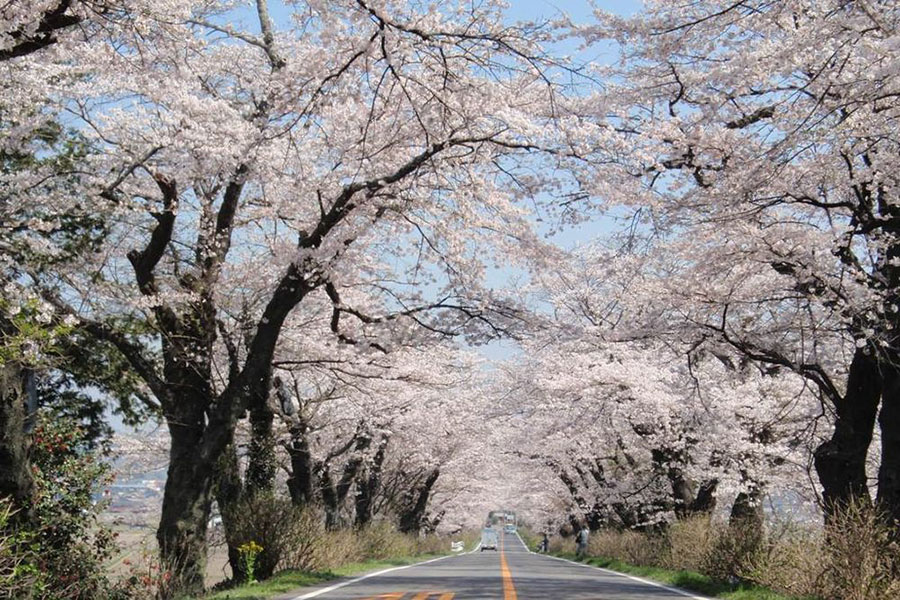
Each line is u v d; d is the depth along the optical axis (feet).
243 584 49.06
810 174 41.11
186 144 47.73
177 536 46.85
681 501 81.41
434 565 90.48
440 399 93.86
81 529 36.17
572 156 47.06
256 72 53.88
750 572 48.42
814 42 34.40
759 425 67.92
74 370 60.54
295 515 57.52
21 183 44.16
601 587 53.01
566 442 100.78
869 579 35.45
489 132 47.50
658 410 75.20
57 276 51.03
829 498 44.88
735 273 51.98
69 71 43.27
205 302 52.19
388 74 44.47
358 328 64.03
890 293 40.11
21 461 30.40
